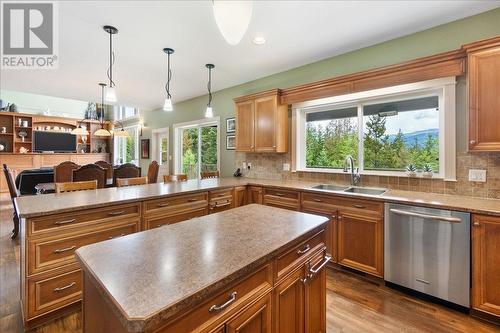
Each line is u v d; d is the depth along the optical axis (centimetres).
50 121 820
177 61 356
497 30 230
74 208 194
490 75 206
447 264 205
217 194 319
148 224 243
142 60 352
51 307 186
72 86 483
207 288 82
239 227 147
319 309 154
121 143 897
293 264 130
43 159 789
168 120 644
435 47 262
